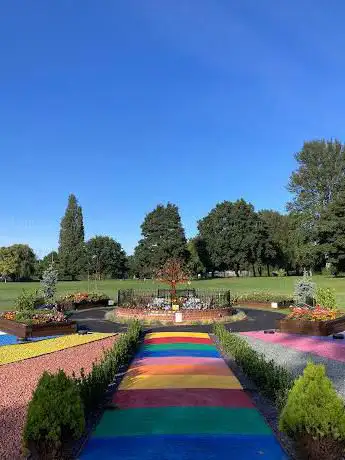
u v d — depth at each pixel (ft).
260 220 243.60
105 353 36.01
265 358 39.99
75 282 203.51
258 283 161.27
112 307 89.71
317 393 17.34
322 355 41.34
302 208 205.26
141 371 34.60
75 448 19.71
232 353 38.65
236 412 24.50
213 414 24.20
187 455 19.06
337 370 35.32
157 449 19.71
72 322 56.54
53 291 81.71
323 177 203.10
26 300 65.26
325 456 16.76
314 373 17.81
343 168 202.59
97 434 21.45
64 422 17.94
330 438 16.81
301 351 43.47
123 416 23.93
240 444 20.18
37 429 17.49
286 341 49.42
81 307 86.74
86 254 263.29
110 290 140.87
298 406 17.48
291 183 208.13
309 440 17.04
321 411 17.04
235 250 238.27
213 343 48.37
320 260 198.18
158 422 23.02
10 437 21.11
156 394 28.09
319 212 193.77
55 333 54.65
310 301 69.00
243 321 67.62
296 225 206.69
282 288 136.46
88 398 23.24
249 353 33.50
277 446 19.93
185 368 35.70
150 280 215.92
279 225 259.39
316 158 205.26
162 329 60.03
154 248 236.63
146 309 67.41
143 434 21.42
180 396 27.66
